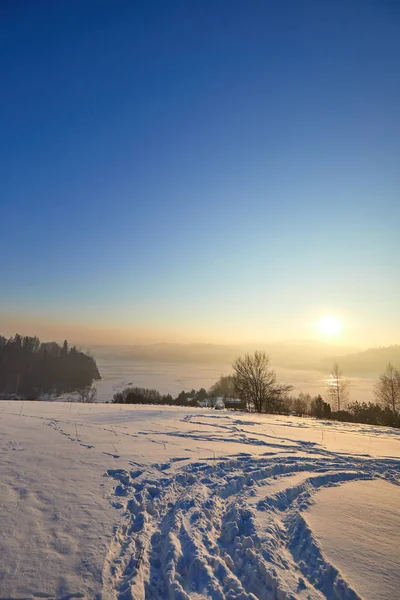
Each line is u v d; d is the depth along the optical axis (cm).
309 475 743
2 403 1820
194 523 498
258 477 720
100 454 785
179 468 731
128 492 588
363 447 1089
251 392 3538
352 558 422
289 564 416
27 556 387
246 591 372
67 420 1250
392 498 629
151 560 420
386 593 358
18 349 11650
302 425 1602
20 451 758
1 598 323
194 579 382
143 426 1227
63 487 581
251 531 484
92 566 381
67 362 12781
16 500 516
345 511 563
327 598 357
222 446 962
